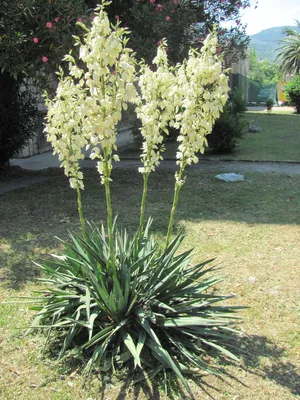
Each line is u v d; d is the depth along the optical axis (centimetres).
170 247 321
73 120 267
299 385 270
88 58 237
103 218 591
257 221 583
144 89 278
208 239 517
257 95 4512
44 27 631
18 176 867
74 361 290
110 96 244
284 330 329
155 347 272
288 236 526
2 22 623
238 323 338
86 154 1109
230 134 1094
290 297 379
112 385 268
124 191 736
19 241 512
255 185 774
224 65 985
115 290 282
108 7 802
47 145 1221
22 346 309
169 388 265
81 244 316
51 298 310
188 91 257
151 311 289
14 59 641
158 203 664
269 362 291
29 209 637
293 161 994
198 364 274
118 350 288
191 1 910
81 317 303
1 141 827
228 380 273
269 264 446
